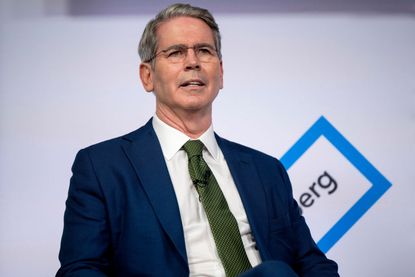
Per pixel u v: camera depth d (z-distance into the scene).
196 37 5.28
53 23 6.88
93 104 6.82
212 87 5.28
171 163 5.09
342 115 7.11
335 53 7.18
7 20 6.80
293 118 7.07
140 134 5.30
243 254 4.75
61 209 6.62
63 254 4.65
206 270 4.68
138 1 7.02
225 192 5.11
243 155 5.44
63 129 6.74
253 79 7.09
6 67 6.73
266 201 5.18
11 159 6.61
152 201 4.75
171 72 5.22
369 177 7.03
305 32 7.19
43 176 6.63
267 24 7.17
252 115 7.05
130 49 6.94
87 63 6.87
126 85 6.89
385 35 7.24
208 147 5.25
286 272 3.73
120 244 4.68
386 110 7.14
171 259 4.61
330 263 5.11
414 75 7.21
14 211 6.55
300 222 5.38
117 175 4.90
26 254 6.53
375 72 7.19
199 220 4.86
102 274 4.37
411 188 7.05
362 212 6.98
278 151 7.02
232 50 7.11
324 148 7.05
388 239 6.98
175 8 5.42
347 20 7.24
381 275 6.94
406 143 7.11
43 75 6.79
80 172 4.95
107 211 4.77
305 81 7.13
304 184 6.98
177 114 5.32
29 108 6.71
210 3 7.15
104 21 6.95
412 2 7.27
